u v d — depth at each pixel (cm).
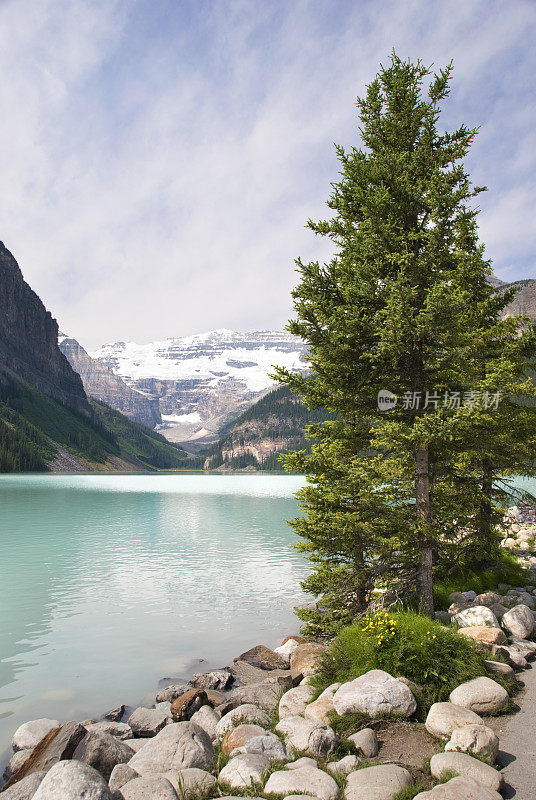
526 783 565
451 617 1200
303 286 1152
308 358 1187
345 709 766
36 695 1205
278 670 1309
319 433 1258
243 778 624
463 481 1359
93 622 1786
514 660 951
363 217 1234
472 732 636
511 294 1481
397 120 1238
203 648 1530
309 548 1302
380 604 1119
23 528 4450
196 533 4203
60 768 560
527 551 2323
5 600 2080
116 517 5384
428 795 518
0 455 18000
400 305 984
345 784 582
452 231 1114
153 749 762
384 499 1216
